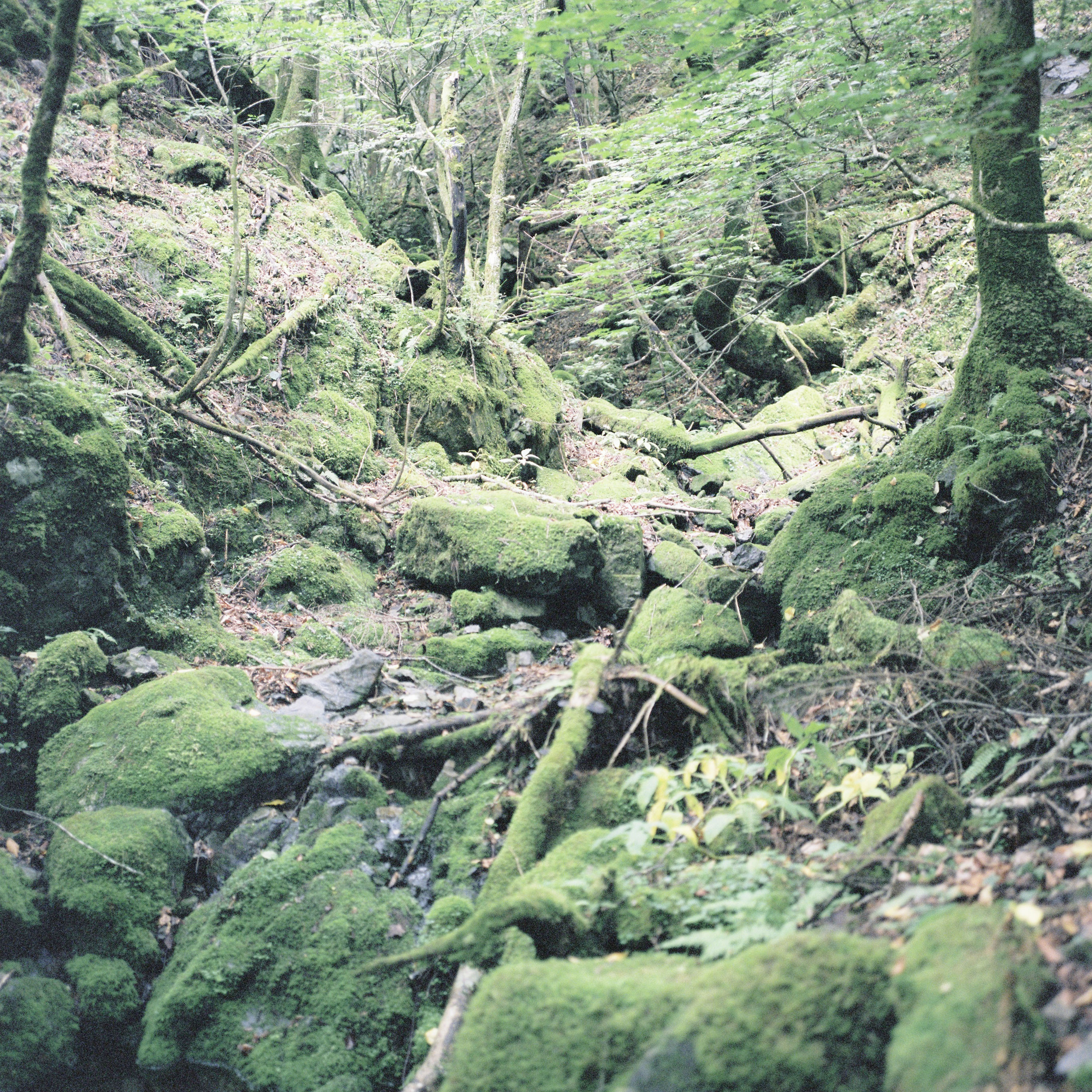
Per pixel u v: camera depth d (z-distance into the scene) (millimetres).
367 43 9344
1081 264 9297
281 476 6617
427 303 9609
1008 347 5449
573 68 5098
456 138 9484
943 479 5332
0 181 6621
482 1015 2447
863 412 8391
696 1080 1966
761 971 2104
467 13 9953
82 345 6008
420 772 4332
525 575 5895
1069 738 3188
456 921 3484
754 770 3428
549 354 13641
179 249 7430
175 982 3486
